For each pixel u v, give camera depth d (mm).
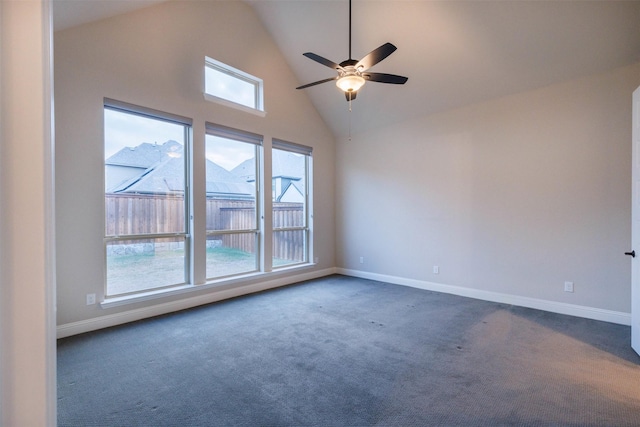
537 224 3713
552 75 3492
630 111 3148
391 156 5039
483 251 4129
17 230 543
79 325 2973
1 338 534
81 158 2986
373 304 3912
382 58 2758
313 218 5418
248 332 3023
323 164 5570
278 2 4070
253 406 1896
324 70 4625
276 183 4930
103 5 2787
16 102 542
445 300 4082
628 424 1729
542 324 3219
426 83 4156
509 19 3162
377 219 5238
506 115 3908
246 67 4328
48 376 574
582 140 3410
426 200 4652
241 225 4422
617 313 3242
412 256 4816
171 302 3605
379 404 1916
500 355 2545
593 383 2131
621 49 3047
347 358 2502
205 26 3893
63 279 2889
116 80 3184
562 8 2932
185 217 3803
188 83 3736
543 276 3684
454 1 3211
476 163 4168
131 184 3381
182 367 2354
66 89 2896
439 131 4504
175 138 3713
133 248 3402
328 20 3930
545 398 1967
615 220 3246
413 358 2498
